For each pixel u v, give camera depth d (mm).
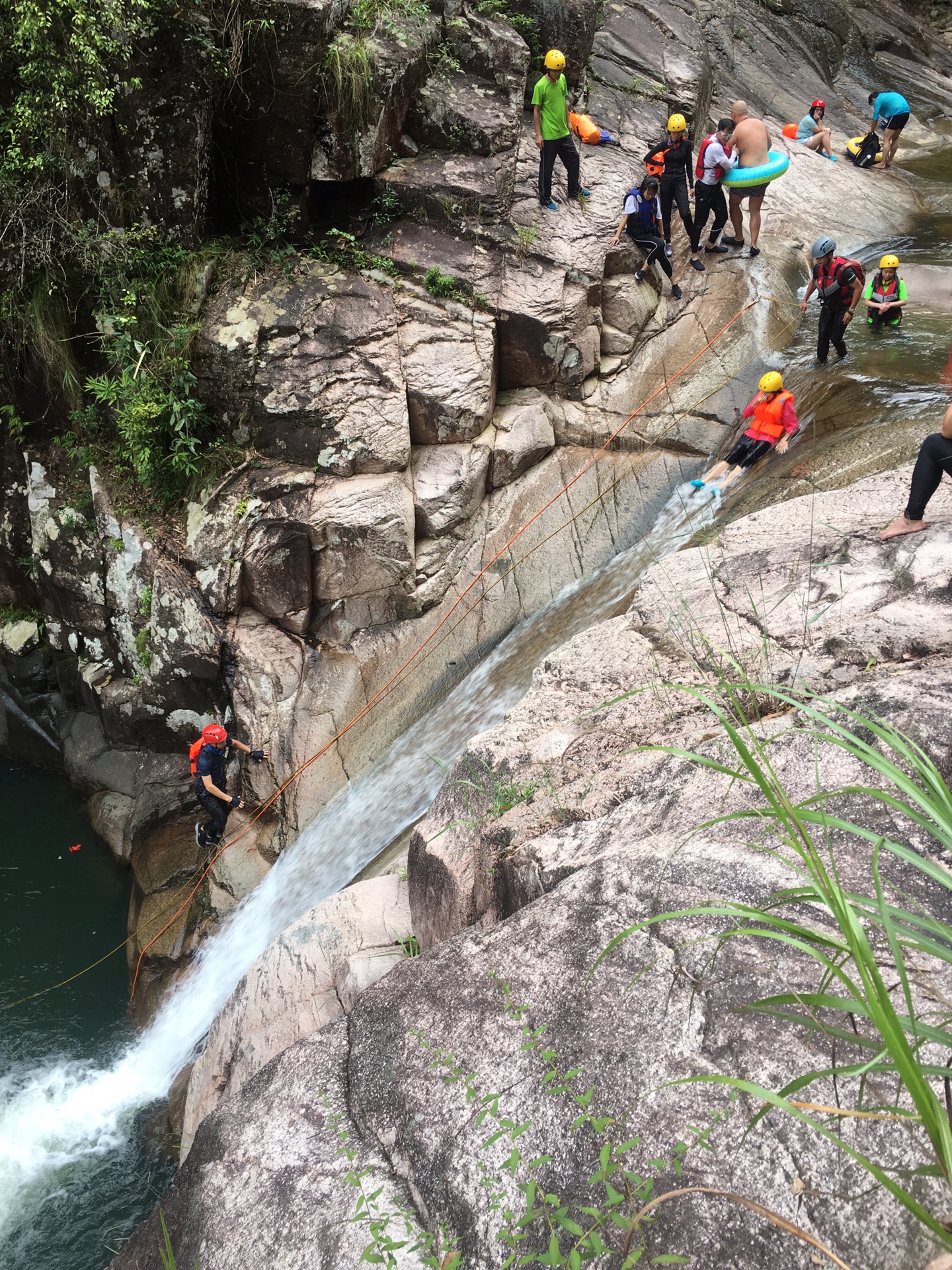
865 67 17828
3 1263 6102
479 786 4727
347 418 8461
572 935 3301
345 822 8375
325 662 8750
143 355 8281
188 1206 3213
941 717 3449
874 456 7379
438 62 9641
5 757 10367
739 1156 2404
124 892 8961
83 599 9305
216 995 7719
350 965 5086
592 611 8531
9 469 9453
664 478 9578
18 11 7406
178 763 9258
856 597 4863
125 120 7965
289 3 7871
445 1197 2773
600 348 9969
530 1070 2941
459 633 9062
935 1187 2158
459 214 9320
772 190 12906
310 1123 3268
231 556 8516
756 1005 1929
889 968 2617
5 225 8297
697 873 3264
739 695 4430
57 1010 7965
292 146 8633
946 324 9695
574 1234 2406
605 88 12117
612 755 4449
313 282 8797
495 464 9156
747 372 9930
